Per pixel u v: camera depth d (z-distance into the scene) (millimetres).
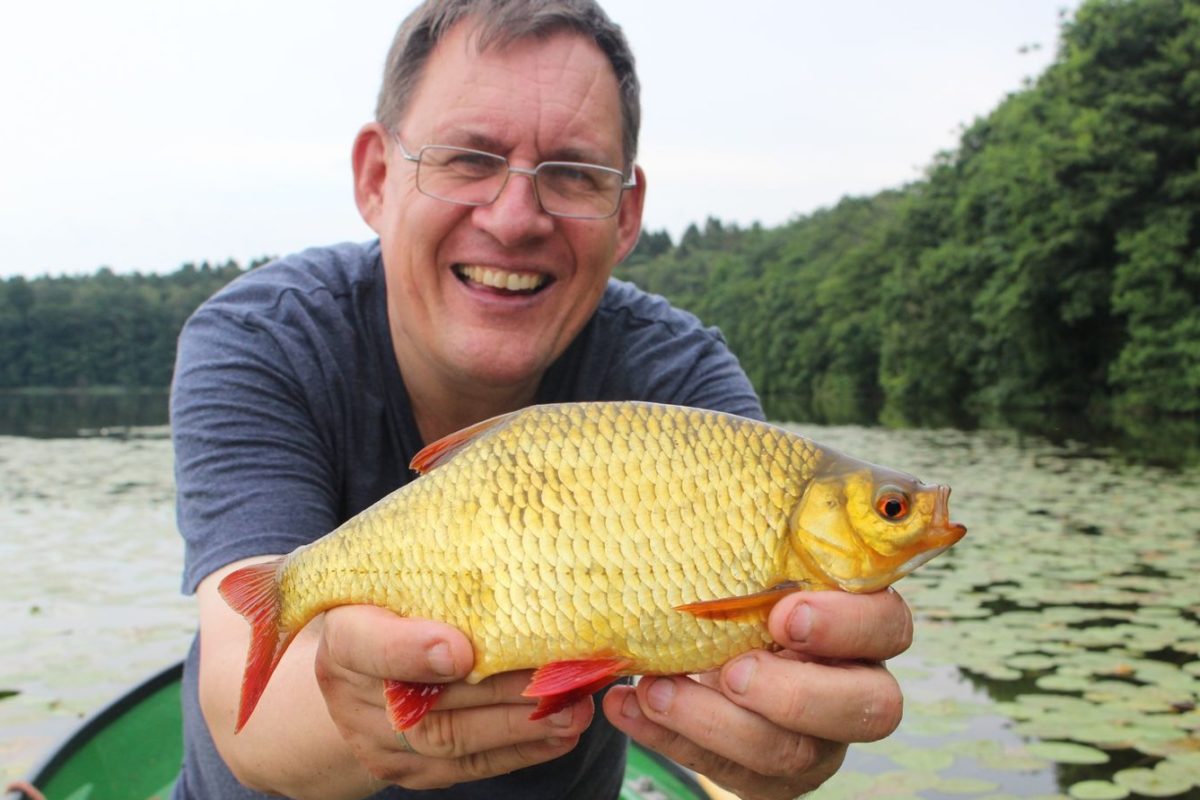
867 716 493
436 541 507
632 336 813
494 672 503
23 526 2904
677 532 508
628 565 504
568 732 515
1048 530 2699
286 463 664
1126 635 1735
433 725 509
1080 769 1211
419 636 478
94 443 6523
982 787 1169
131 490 3764
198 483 651
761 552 516
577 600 501
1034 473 3912
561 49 679
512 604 500
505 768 542
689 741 539
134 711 1047
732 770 547
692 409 528
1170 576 2168
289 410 686
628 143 738
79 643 1735
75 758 968
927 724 1355
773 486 520
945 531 510
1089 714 1377
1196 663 1580
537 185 676
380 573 513
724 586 512
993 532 2684
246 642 592
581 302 722
